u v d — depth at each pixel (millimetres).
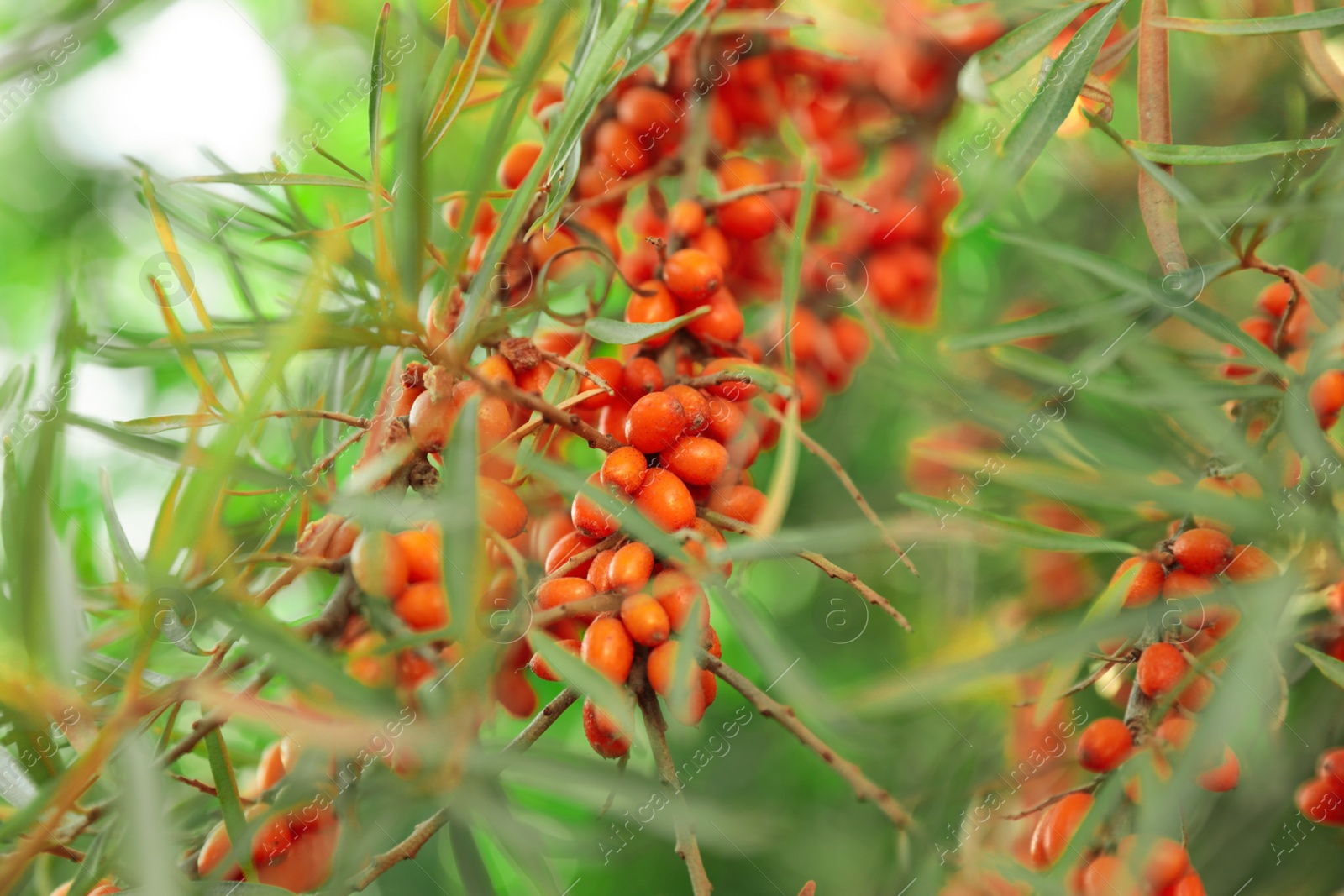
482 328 284
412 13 276
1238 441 284
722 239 330
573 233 322
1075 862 283
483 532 283
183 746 277
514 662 309
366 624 302
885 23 379
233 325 305
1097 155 386
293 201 312
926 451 342
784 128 369
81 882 283
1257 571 293
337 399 320
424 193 274
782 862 334
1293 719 328
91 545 309
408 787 277
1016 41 296
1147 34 299
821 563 292
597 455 360
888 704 273
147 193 284
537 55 278
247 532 317
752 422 316
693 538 290
